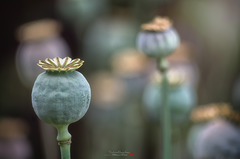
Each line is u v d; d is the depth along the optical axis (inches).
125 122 47.3
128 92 48.1
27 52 44.5
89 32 55.9
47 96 20.9
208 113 34.0
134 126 47.3
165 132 28.6
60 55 46.1
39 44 44.6
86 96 21.3
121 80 48.2
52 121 21.0
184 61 46.3
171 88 35.1
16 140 44.5
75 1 56.1
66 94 20.9
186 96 35.2
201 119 34.6
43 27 44.9
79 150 52.0
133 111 47.9
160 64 28.8
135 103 48.3
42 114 21.0
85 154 48.8
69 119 21.1
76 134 52.1
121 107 47.4
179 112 35.1
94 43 55.1
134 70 48.2
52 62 21.1
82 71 54.6
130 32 55.1
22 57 44.6
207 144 30.9
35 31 44.6
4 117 55.7
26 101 56.1
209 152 30.9
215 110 31.9
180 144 40.0
